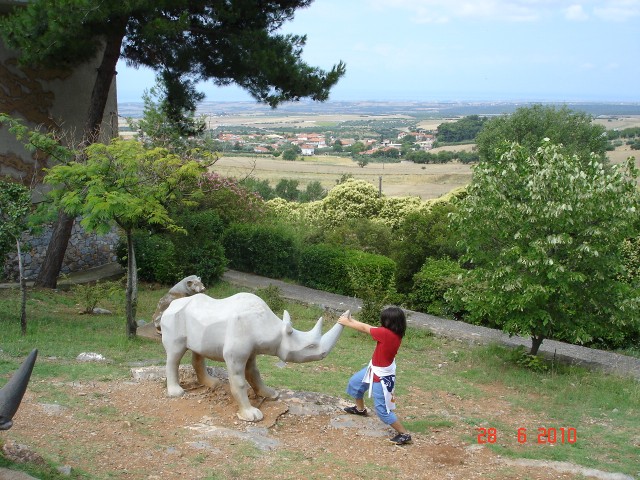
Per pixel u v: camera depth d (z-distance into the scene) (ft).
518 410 29.84
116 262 65.77
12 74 53.88
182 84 58.44
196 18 51.52
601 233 36.24
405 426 24.93
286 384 30.07
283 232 65.41
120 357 32.73
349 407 25.49
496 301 38.27
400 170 224.74
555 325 38.55
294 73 51.29
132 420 22.74
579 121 103.86
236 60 51.85
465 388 33.45
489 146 102.94
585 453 23.40
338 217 79.00
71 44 45.70
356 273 57.11
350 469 19.97
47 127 56.39
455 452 22.38
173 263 58.23
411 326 48.91
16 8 48.01
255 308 23.86
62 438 20.33
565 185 36.99
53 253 53.88
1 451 17.29
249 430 22.56
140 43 54.03
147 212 37.58
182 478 18.37
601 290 37.58
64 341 35.45
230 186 74.74
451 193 75.15
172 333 25.17
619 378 37.37
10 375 26.99
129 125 76.48
